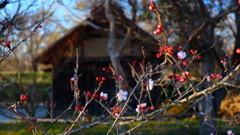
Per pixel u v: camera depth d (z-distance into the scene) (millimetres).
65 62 10391
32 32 2271
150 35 7109
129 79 7820
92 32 10391
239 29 5660
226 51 6250
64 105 10695
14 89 9141
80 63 10742
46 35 10648
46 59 10547
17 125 7973
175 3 6430
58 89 10781
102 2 8688
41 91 10430
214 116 5348
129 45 8562
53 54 10477
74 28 10016
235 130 4738
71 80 2951
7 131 7270
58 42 10312
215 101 5344
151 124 7660
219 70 6398
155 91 7020
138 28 7504
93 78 10750
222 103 4863
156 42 6988
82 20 8695
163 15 6492
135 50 8547
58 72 10453
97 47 10625
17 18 3830
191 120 8031
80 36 10312
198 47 6074
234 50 5691
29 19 5066
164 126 7492
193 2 6293
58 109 10609
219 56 5871
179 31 6035
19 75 9484
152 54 7594
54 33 10820
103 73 10586
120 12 7953
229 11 5230
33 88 10195
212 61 6121
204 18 5535
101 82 2596
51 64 10977
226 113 4836
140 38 7367
